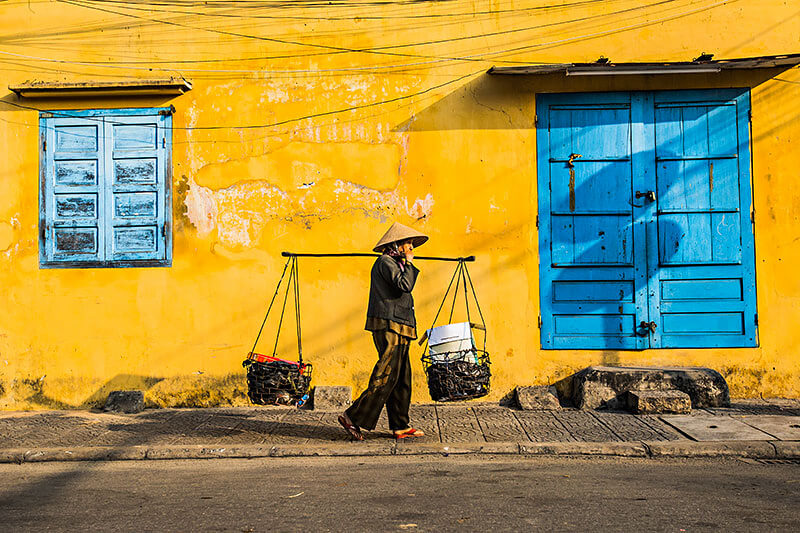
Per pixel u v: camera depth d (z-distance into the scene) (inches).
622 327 334.3
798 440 253.4
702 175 336.8
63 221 344.2
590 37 339.0
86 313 340.5
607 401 314.3
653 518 167.9
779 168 335.0
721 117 337.1
